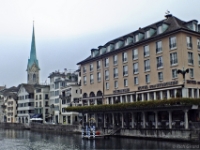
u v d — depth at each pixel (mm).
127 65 60531
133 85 58500
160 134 45938
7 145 49188
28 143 51875
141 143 42750
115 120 63750
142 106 50312
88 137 52938
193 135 40750
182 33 48938
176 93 48156
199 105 45781
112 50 65312
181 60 48438
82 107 66062
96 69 70312
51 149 41969
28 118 112938
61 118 93125
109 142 46562
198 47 51688
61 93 94125
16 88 151000
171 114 47656
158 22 59094
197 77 50312
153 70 53938
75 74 100188
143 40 55625
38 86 115562
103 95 66875
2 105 138500
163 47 52125
